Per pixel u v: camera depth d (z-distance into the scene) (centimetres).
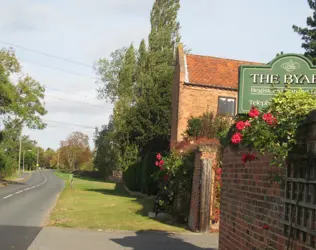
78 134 12169
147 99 3459
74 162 11950
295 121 443
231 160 710
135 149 3612
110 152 5447
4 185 3759
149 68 4112
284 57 632
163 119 3372
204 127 2028
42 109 3809
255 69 636
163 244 1035
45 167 16000
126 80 4347
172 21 4497
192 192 1345
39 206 1911
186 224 1399
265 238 529
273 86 596
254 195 577
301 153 428
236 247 655
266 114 467
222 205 764
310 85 621
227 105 2428
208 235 1178
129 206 2008
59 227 1277
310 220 407
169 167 1488
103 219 1491
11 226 1262
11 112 3559
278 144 453
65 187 3859
